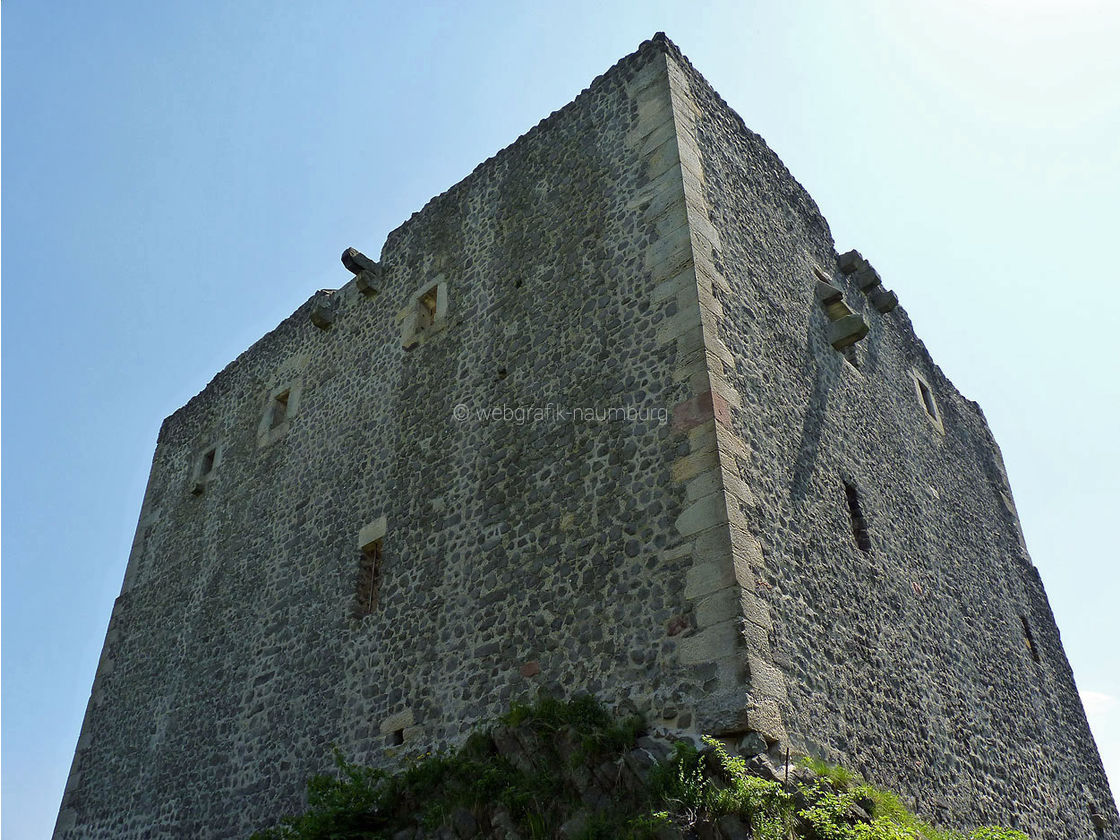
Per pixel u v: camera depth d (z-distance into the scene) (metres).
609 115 10.14
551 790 6.65
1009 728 10.62
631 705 6.93
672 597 7.09
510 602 8.23
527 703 7.59
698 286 8.30
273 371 13.88
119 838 11.20
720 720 6.40
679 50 10.16
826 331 10.74
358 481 10.86
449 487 9.56
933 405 13.43
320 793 8.02
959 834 8.00
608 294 9.01
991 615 11.91
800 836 5.93
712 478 7.30
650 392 8.11
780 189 11.30
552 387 9.05
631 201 9.34
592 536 7.88
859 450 10.24
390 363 11.47
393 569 9.66
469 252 11.14
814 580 7.97
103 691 13.27
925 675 9.25
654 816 5.76
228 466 13.70
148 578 14.00
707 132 9.97
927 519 11.33
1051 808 10.53
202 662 11.70
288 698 9.99
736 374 8.23
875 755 7.64
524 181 10.86
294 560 11.15
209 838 9.91
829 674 7.51
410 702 8.59
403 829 7.44
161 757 11.37
